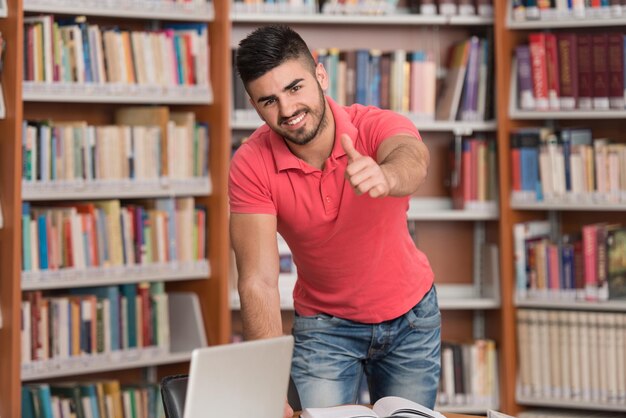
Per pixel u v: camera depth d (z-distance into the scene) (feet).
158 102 14.99
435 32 16.43
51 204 14.83
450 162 16.17
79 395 13.82
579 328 15.20
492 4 15.60
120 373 15.58
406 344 9.15
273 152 8.28
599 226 15.15
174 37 14.62
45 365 13.50
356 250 8.61
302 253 8.82
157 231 14.53
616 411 15.64
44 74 13.51
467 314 16.66
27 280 13.34
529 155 15.19
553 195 15.11
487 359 15.66
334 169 8.21
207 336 15.11
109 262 14.11
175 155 14.71
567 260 15.19
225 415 5.45
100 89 13.97
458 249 16.65
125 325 14.32
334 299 9.00
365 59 15.30
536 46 15.14
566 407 15.87
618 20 14.83
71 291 14.87
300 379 9.19
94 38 13.94
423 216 15.53
